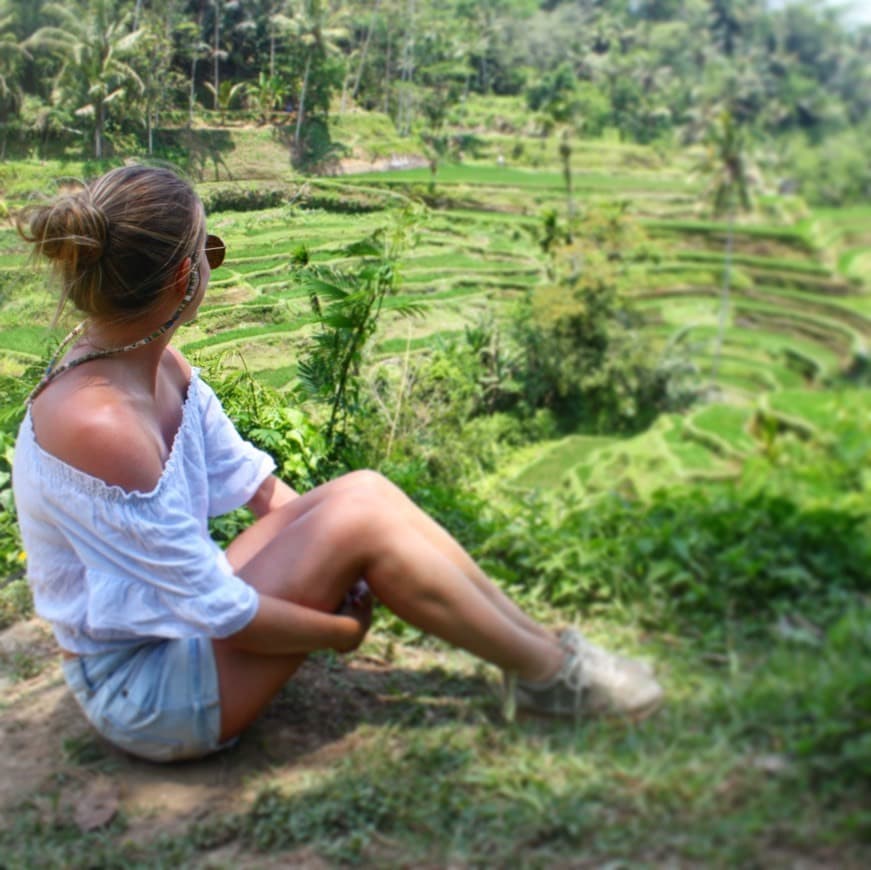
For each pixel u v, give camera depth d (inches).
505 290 393.1
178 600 78.1
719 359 639.8
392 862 73.4
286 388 151.0
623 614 113.5
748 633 105.7
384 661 107.1
